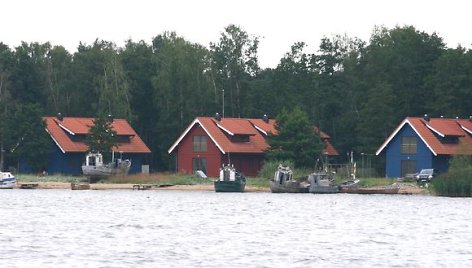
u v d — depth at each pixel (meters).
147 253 180.12
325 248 190.38
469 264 170.75
